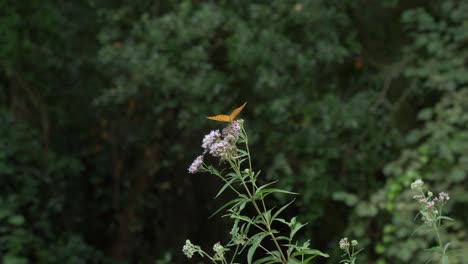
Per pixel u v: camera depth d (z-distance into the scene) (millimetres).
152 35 7285
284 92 7320
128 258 9547
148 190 9508
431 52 6891
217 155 2184
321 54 7215
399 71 7594
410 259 6469
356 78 8008
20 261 6699
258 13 7219
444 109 7176
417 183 2229
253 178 2217
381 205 6434
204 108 7426
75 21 9172
